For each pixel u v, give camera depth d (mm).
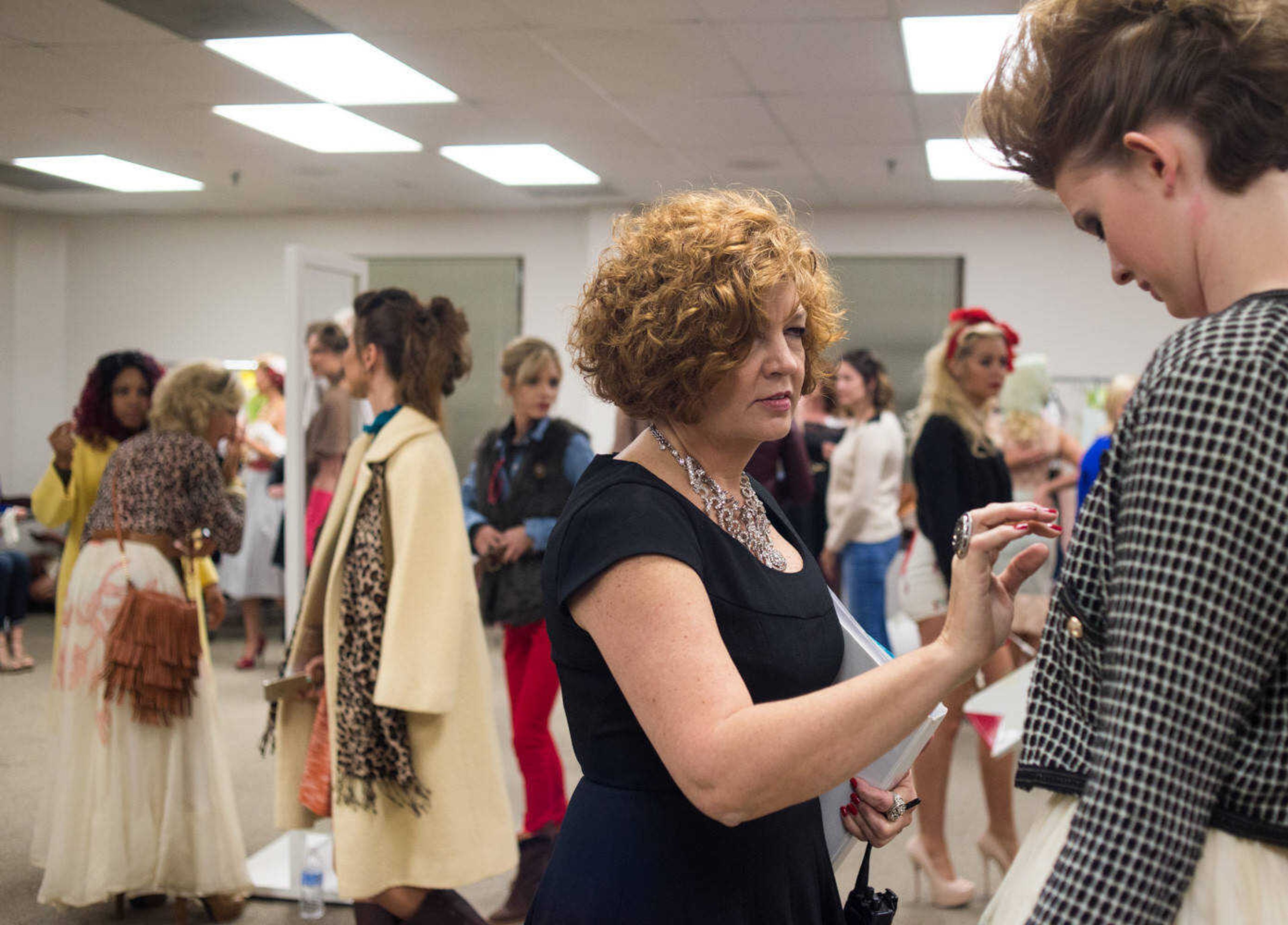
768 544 1208
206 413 3225
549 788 3326
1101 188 889
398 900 2557
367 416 3801
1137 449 799
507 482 3518
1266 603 746
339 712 2523
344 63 5629
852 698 920
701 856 1104
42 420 10648
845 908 1314
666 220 1137
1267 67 799
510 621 3350
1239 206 826
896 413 9656
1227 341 771
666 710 960
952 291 9562
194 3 4703
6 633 6754
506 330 10211
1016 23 941
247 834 3844
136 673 2938
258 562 6695
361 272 3898
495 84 5902
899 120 6547
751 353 1108
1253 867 779
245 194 9328
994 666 3125
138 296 10609
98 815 2988
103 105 6445
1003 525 942
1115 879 756
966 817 4160
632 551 1020
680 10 4727
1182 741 747
